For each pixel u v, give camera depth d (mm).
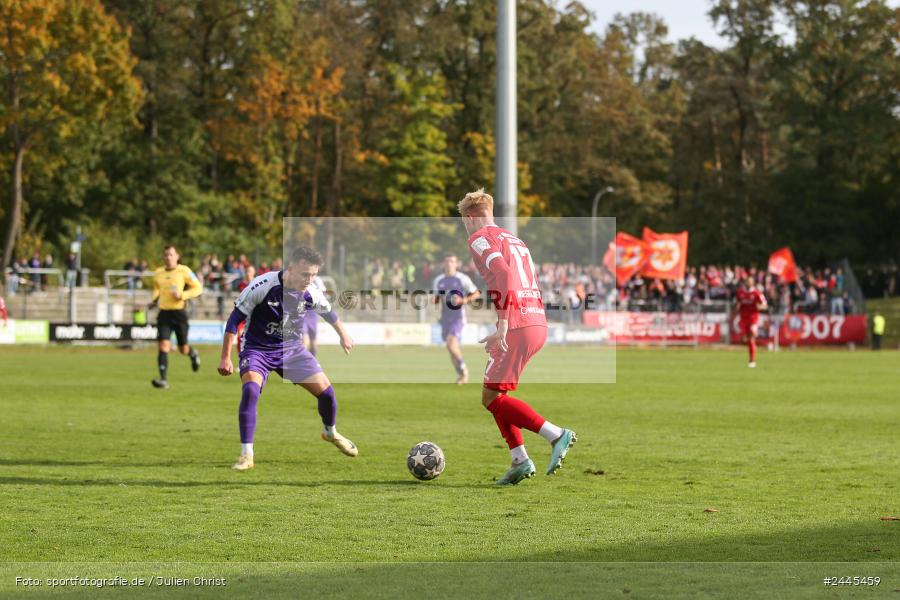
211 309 99812
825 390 47344
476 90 170625
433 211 147000
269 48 148875
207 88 151000
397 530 15930
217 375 53812
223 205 147250
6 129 130750
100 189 145000
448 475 21547
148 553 14406
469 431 29750
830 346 112500
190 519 16734
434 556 14195
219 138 146500
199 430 29469
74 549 14625
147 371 56938
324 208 157375
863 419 33969
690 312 109250
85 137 137875
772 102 176750
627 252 107938
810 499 18734
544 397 43219
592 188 183625
